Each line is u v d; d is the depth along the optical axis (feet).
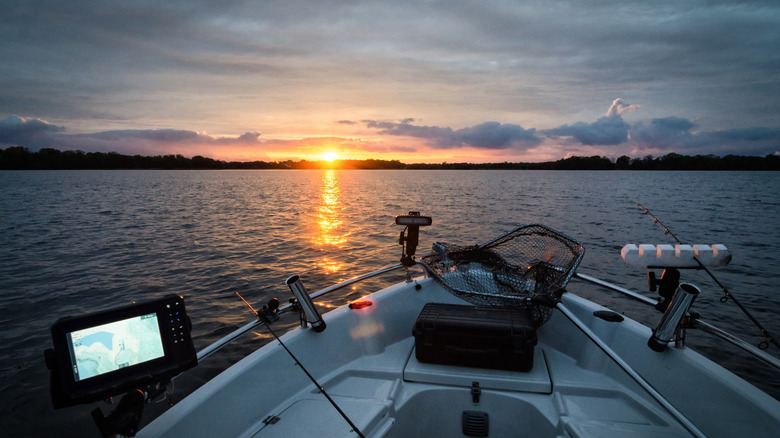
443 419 9.14
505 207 99.55
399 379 9.49
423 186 231.91
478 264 12.71
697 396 7.57
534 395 8.86
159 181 307.99
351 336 10.45
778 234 59.16
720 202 118.01
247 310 26.66
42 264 40.14
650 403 8.23
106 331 5.17
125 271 37.19
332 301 28.71
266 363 8.52
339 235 57.31
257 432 7.66
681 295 7.86
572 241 11.76
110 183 258.98
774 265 39.09
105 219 75.82
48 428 15.31
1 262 41.11
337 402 8.50
